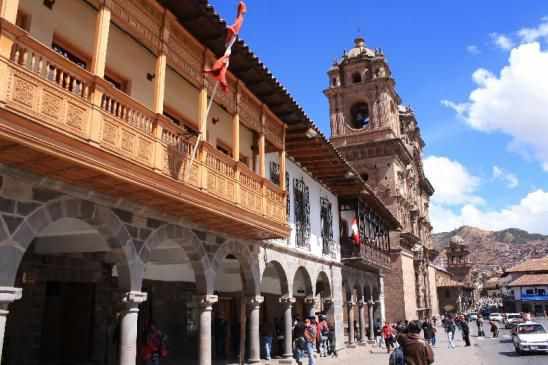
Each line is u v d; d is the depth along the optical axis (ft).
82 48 34.42
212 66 40.45
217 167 39.88
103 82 27.73
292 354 60.95
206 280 42.91
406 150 169.68
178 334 60.80
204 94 40.04
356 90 171.12
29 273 42.93
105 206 32.04
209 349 42.14
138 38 33.06
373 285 107.45
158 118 32.42
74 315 47.24
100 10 29.25
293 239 65.00
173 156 33.73
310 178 75.46
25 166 26.02
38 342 43.57
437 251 223.92
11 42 22.59
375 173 161.17
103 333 49.01
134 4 32.40
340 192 87.15
